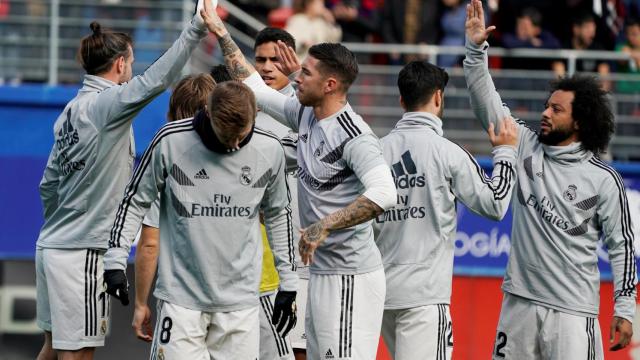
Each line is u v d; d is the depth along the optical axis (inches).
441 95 682.2
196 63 1133.1
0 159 1030.4
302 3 1197.7
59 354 703.1
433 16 1223.5
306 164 621.6
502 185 655.1
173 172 593.9
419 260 666.8
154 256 669.3
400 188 668.7
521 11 1203.2
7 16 1144.2
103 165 684.1
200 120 589.0
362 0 1232.2
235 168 595.5
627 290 714.8
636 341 997.8
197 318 600.4
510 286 722.8
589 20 1204.5
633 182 1034.1
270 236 623.5
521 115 1176.2
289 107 657.6
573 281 709.9
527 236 717.3
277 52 752.3
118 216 600.7
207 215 597.0
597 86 717.9
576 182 711.7
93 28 703.1
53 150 706.8
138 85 661.9
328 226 581.0
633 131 1160.2
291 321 622.8
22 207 1025.5
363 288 624.1
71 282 693.9
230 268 601.6
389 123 1190.9
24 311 1015.0
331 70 605.9
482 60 701.3
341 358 621.0
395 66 1201.4
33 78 1144.2
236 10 1181.1
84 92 698.8
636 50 1218.0
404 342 671.1
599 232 725.9
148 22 1150.3
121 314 988.6
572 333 706.8
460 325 1015.6
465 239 1024.9
